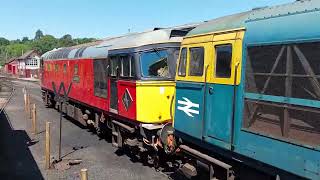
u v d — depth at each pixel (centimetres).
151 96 1123
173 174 1096
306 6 570
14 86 5284
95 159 1294
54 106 2752
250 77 662
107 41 1527
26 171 1159
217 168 794
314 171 537
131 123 1203
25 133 1766
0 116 2325
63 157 1325
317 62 539
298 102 568
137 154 1266
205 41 793
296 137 570
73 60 1900
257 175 691
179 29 1162
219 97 743
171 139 1035
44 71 2797
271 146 612
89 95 1625
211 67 770
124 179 1068
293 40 575
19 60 9356
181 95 884
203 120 793
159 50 1143
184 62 878
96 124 1619
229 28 724
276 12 627
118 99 1270
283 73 595
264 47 633
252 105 656
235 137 695
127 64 1192
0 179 1081
